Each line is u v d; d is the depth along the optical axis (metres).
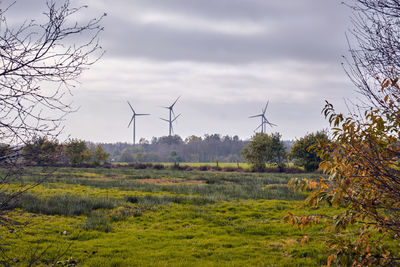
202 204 20.56
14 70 3.76
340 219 5.20
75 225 14.36
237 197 23.56
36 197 17.97
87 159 60.31
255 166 60.41
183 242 12.42
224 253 11.10
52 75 3.86
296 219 5.70
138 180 37.56
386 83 4.87
